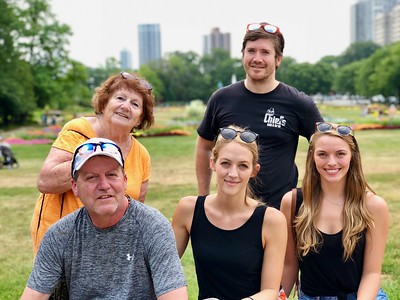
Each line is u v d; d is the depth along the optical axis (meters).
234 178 3.48
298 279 4.19
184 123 41.62
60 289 3.27
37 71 60.94
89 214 3.15
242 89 4.88
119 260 3.12
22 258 7.14
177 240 3.74
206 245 3.58
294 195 4.06
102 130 3.92
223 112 4.91
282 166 4.76
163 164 17.09
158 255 3.11
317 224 3.86
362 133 29.22
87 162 3.04
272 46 4.69
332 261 3.82
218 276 3.56
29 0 58.44
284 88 4.84
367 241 3.81
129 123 3.86
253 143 3.54
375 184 12.09
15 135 37.28
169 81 121.19
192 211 3.69
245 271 3.51
